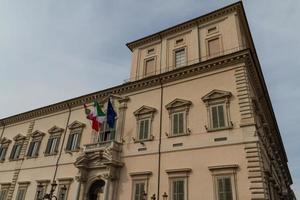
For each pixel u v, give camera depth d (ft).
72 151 100.68
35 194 100.99
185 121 79.20
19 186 108.47
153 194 70.95
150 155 81.00
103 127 97.14
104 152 86.84
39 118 123.65
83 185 88.38
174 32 99.96
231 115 72.28
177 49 95.81
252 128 67.26
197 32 93.91
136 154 83.97
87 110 97.14
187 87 84.43
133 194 78.18
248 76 77.41
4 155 125.39
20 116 130.41
